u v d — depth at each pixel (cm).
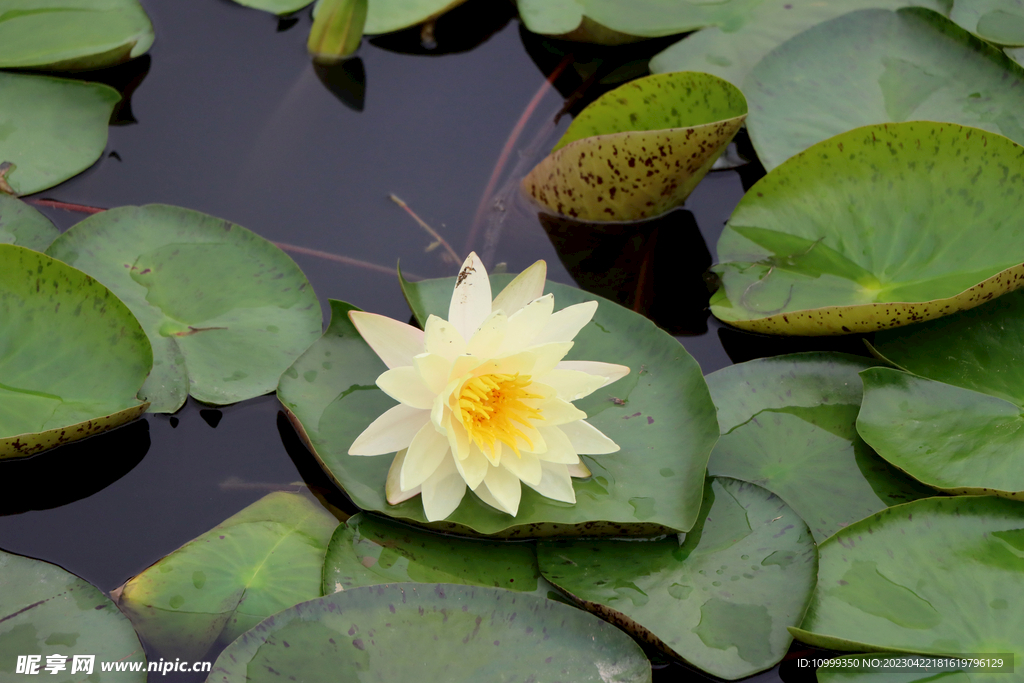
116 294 160
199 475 157
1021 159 160
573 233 168
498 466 154
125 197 166
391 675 150
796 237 164
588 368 156
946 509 155
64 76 171
